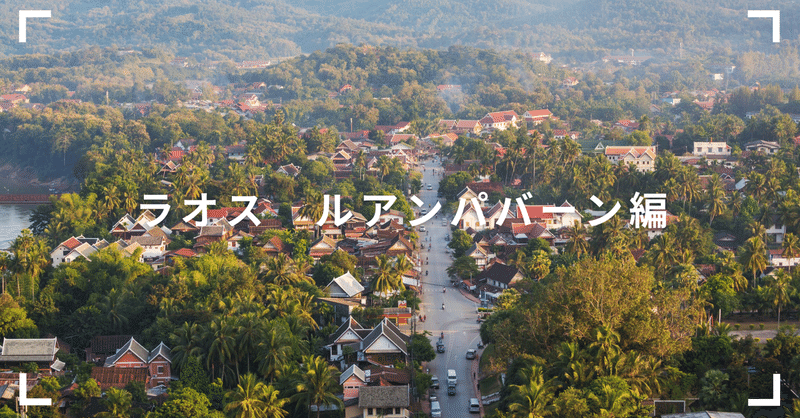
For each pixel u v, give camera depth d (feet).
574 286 530.27
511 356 562.66
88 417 544.62
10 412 524.11
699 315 599.98
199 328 620.08
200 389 576.61
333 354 636.07
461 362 646.74
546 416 459.32
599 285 523.70
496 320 647.56
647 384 496.23
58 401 558.15
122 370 601.21
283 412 522.06
